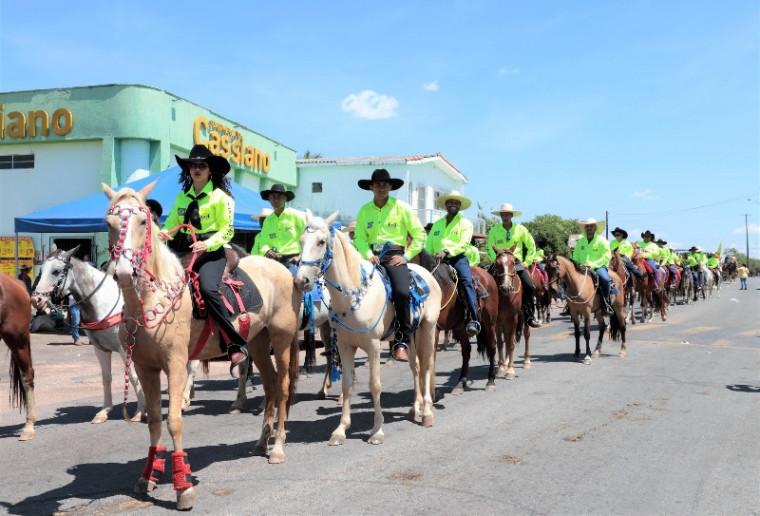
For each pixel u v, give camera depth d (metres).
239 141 24.39
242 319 5.41
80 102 19.64
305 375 10.93
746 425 6.98
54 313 14.88
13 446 6.41
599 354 12.69
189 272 5.07
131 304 4.62
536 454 5.92
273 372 6.14
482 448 6.14
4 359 12.50
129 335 4.70
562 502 4.70
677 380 9.77
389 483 5.13
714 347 13.77
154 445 5.02
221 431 7.02
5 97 20.19
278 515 4.47
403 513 4.49
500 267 9.52
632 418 7.32
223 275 5.38
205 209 5.48
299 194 29.70
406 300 6.64
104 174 19.48
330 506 4.63
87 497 4.90
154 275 4.68
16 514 4.55
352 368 6.62
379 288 6.51
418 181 30.14
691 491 4.92
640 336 15.94
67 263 7.02
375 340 6.42
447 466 5.58
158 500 4.82
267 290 5.88
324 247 5.73
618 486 5.04
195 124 21.67
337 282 6.08
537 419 7.30
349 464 5.65
